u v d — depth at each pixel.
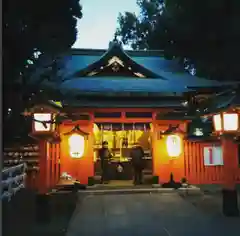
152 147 16.78
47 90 9.68
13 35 8.14
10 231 7.79
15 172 9.97
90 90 16.53
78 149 15.94
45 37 9.25
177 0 9.85
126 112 16.59
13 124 9.41
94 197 13.44
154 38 14.78
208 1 8.77
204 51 10.08
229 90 10.08
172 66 22.00
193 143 16.56
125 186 15.30
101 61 18.83
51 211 10.37
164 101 17.17
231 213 9.64
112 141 19.61
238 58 9.48
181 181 15.75
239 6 8.56
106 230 8.20
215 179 16.42
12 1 7.93
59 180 15.34
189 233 7.79
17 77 8.62
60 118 11.39
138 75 19.47
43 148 9.73
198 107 12.50
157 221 9.10
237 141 9.98
